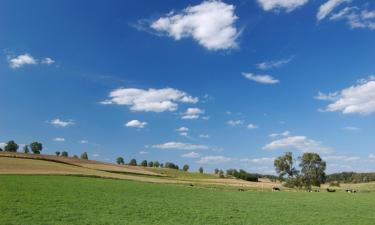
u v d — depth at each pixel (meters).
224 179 180.88
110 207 47.97
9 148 187.88
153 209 48.94
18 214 38.91
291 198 78.25
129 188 76.56
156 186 88.00
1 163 106.69
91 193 61.59
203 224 40.25
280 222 43.91
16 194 53.12
